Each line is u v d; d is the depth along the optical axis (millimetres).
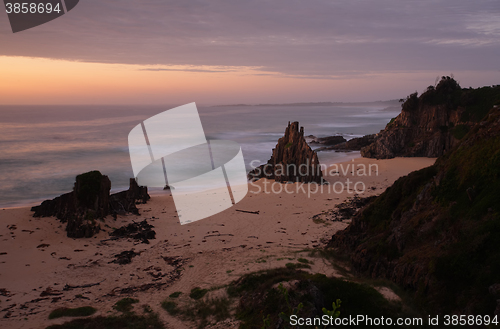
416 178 24297
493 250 14570
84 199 33688
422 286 15562
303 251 25828
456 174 20609
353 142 88625
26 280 22484
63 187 53719
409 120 75562
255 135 124250
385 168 62188
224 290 19109
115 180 57875
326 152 85750
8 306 18609
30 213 36031
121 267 24734
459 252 15352
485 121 22016
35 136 115125
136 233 32094
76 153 82812
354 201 41719
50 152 84125
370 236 23984
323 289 14828
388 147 73250
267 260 23703
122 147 91812
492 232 15203
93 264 25281
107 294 20438
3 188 52844
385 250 20219
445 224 18484
